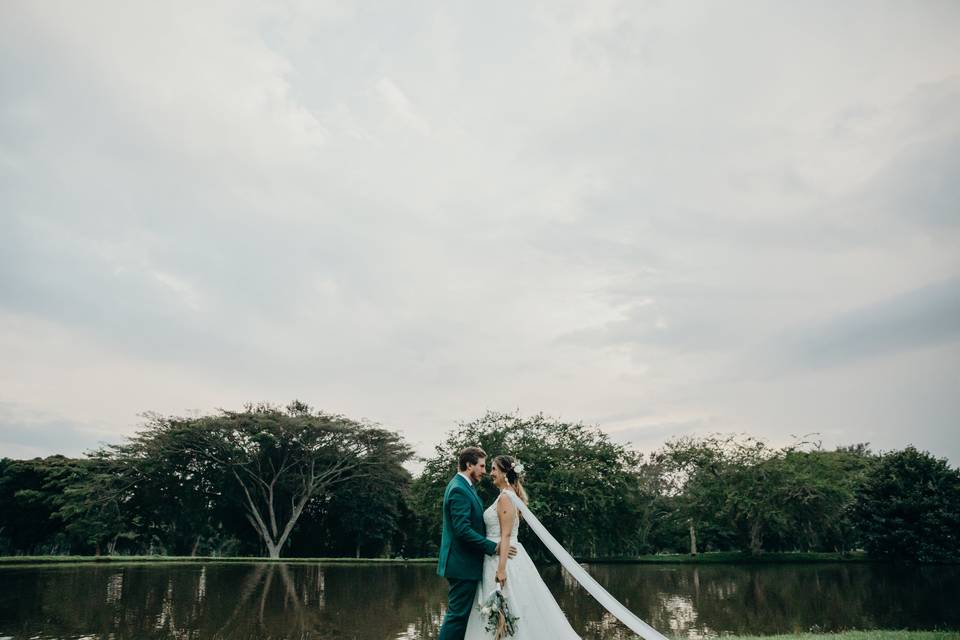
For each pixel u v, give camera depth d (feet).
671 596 65.21
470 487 18.38
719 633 40.01
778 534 160.35
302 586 68.74
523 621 17.53
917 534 128.06
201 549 226.38
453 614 17.34
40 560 101.35
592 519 139.64
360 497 175.32
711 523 168.86
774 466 153.17
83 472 155.84
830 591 70.59
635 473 155.94
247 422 162.50
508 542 17.61
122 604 48.85
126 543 191.93
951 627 42.06
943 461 133.59
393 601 55.31
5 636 34.88
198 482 165.17
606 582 84.74
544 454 141.18
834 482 155.63
